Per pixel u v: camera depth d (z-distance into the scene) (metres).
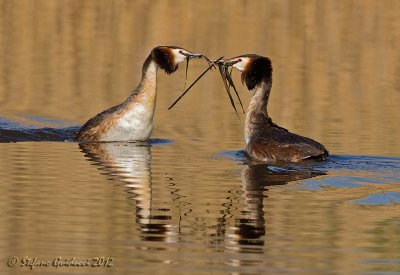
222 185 13.77
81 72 23.70
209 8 30.41
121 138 17.50
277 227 11.74
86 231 11.48
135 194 13.22
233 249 10.89
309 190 13.49
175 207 12.56
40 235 11.29
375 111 20.27
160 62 17.72
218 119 19.36
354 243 11.18
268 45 26.64
